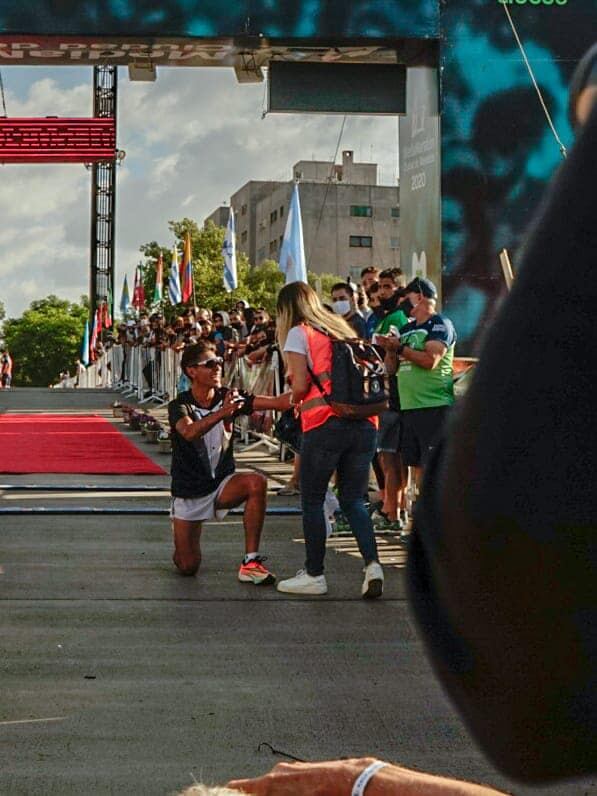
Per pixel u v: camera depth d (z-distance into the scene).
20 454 17.91
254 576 8.23
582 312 1.11
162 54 14.16
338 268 126.38
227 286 26.34
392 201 127.94
